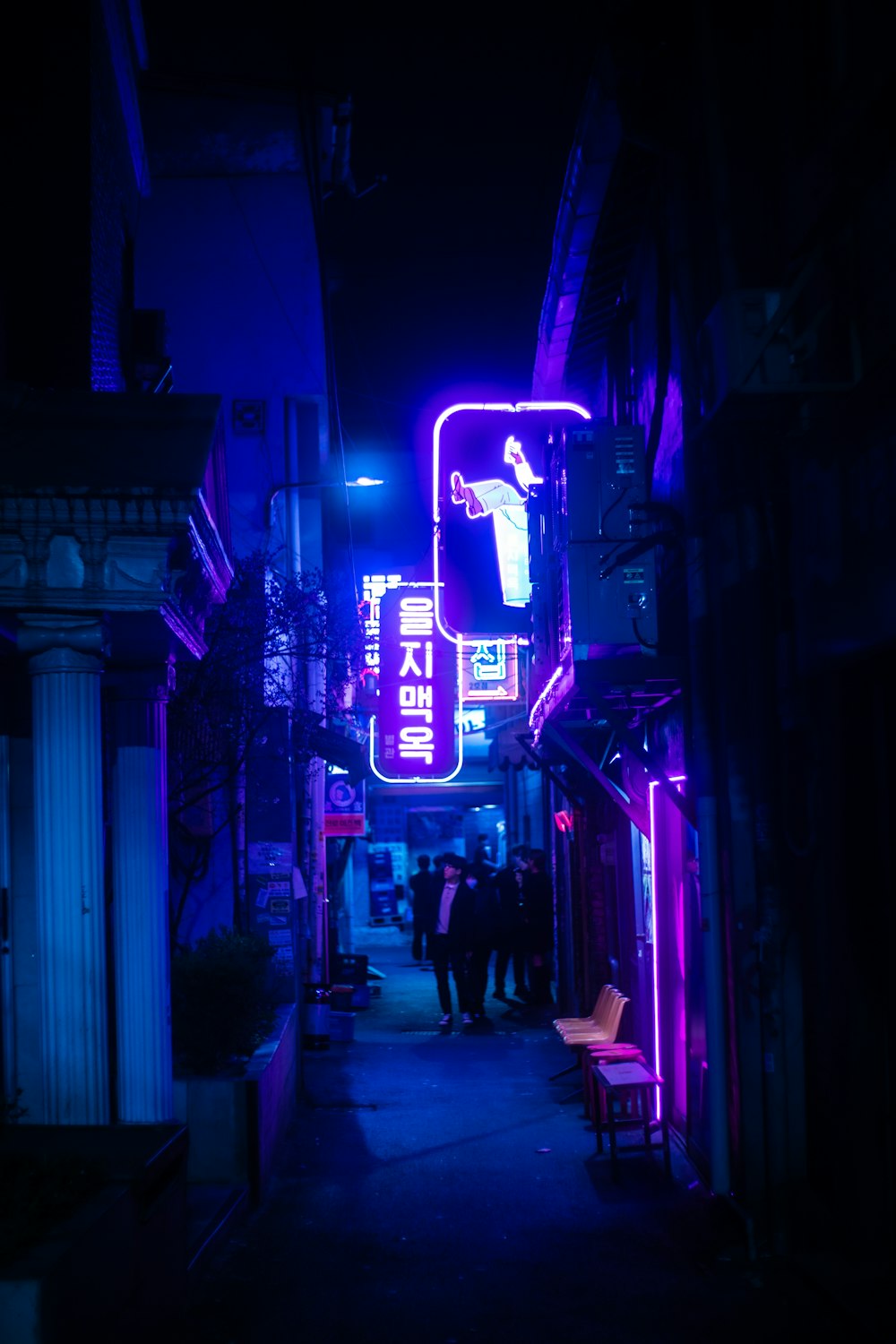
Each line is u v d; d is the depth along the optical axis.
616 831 11.90
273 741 12.88
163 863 7.14
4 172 8.08
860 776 6.21
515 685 18.25
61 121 8.14
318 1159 9.38
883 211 5.48
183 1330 5.75
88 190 8.12
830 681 6.32
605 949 13.20
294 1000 12.21
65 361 8.02
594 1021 10.98
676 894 9.21
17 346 7.99
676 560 8.74
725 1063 7.23
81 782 5.99
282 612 10.55
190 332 15.16
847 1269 6.09
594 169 8.92
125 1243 4.88
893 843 6.02
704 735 7.47
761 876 7.03
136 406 6.65
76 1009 5.94
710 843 7.38
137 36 10.02
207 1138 8.09
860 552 5.79
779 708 6.98
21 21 8.18
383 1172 8.94
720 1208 7.14
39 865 5.98
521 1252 7.06
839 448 6.03
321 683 15.05
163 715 7.32
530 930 17.77
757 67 7.07
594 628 8.62
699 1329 5.82
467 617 12.90
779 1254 6.74
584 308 11.14
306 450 16.00
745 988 7.00
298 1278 6.71
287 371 15.16
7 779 7.05
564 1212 7.77
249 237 15.34
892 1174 5.98
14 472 5.84
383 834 35.53
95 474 5.82
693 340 7.77
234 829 12.50
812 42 6.35
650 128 7.99
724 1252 6.80
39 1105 6.91
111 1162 5.28
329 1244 7.30
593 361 12.47
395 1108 11.18
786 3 6.51
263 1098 8.33
